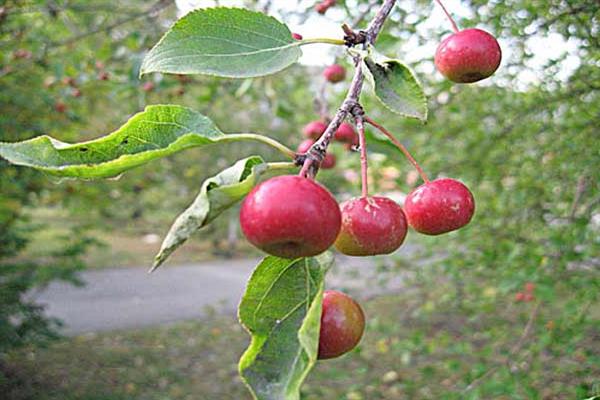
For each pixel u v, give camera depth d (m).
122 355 8.52
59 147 1.14
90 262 15.70
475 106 5.12
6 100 5.75
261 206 0.99
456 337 7.25
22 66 5.49
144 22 5.41
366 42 1.40
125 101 6.46
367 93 5.23
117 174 1.16
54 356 8.38
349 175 5.96
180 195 14.52
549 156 4.79
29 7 5.35
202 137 1.13
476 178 4.96
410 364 6.88
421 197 1.50
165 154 1.15
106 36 5.54
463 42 1.72
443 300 5.60
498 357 5.31
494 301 5.37
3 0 4.92
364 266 10.25
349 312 1.21
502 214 4.87
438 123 5.23
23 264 6.99
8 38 5.92
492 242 4.91
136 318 10.42
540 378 4.38
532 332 4.62
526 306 6.09
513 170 4.92
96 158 1.16
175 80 5.04
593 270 4.20
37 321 6.84
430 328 7.72
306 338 1.03
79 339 9.19
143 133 1.18
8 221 6.91
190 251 18.08
